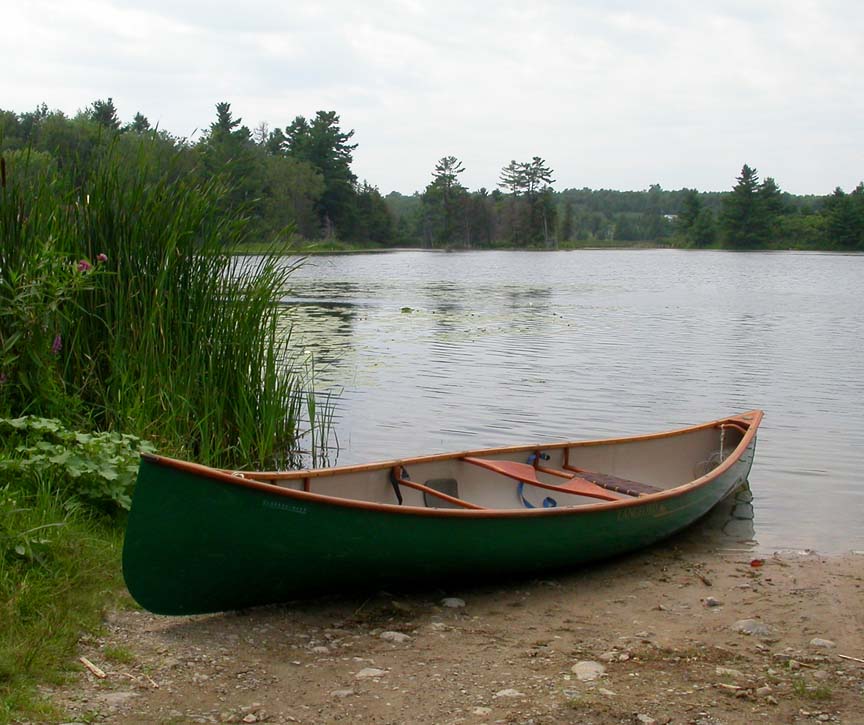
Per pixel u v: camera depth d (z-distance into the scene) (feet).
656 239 548.31
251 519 15.83
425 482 22.49
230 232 28.09
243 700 13.57
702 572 21.40
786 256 313.94
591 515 20.47
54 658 13.98
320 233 324.39
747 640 17.15
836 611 18.81
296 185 258.78
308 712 13.33
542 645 16.53
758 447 33.32
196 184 27.40
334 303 87.56
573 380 45.68
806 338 64.28
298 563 16.66
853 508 26.71
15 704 12.57
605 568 21.67
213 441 26.89
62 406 22.61
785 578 20.95
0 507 16.70
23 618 14.82
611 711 13.73
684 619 18.25
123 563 15.12
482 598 19.21
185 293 26.78
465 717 13.38
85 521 18.93
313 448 30.78
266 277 29.01
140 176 25.94
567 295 107.14
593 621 17.98
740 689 14.70
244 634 16.17
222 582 16.21
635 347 58.18
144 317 25.43
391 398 40.42
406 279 140.26
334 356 51.16
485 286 123.34
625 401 40.88
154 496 14.98
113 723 12.57
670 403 40.63
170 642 15.49
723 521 25.58
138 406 24.27
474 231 440.04
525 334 63.98
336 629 16.78
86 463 19.60
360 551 17.15
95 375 24.94
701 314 82.79
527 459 24.97
